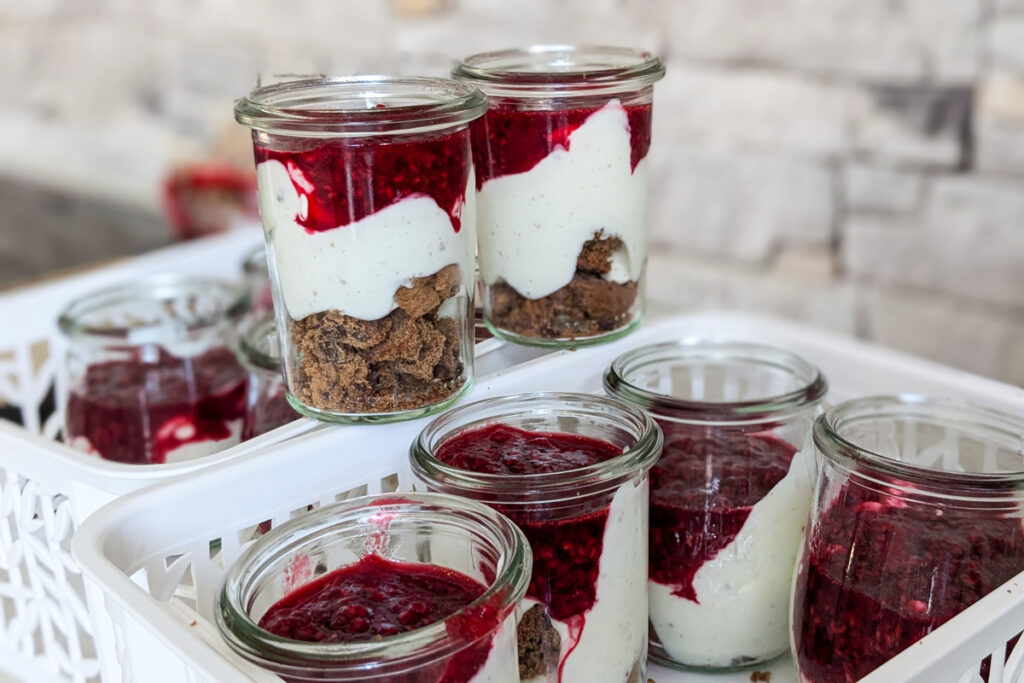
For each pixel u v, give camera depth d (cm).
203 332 91
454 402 62
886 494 57
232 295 106
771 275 138
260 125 55
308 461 59
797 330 82
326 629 47
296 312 59
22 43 195
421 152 55
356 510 53
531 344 69
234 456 59
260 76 65
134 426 87
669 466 65
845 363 80
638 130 66
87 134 194
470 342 63
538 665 55
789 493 65
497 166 65
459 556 52
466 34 148
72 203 201
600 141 64
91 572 49
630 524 56
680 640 66
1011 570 56
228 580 48
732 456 65
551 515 53
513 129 64
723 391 77
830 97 125
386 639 44
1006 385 73
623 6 136
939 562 55
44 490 65
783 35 126
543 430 61
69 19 188
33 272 212
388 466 63
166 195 186
